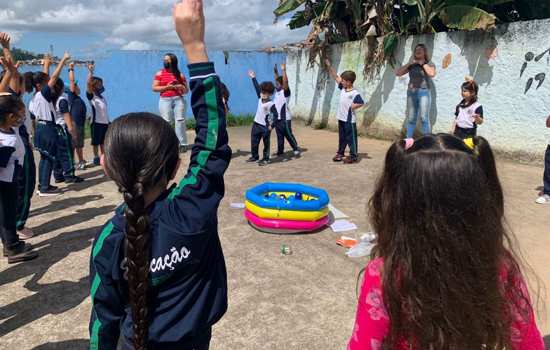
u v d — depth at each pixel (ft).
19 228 14.78
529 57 22.91
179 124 27.43
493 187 3.89
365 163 24.57
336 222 15.49
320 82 38.29
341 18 36.40
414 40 28.86
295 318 9.76
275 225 14.44
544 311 9.50
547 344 8.46
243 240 14.15
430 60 28.09
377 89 32.19
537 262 11.92
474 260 3.48
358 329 4.03
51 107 19.80
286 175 22.26
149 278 4.20
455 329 3.52
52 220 16.66
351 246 13.37
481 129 25.71
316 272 11.90
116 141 4.17
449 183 3.44
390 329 3.81
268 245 13.71
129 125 4.23
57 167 22.04
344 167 23.68
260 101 24.81
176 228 4.26
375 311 3.91
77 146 24.61
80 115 24.50
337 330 9.30
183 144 27.89
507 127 24.38
